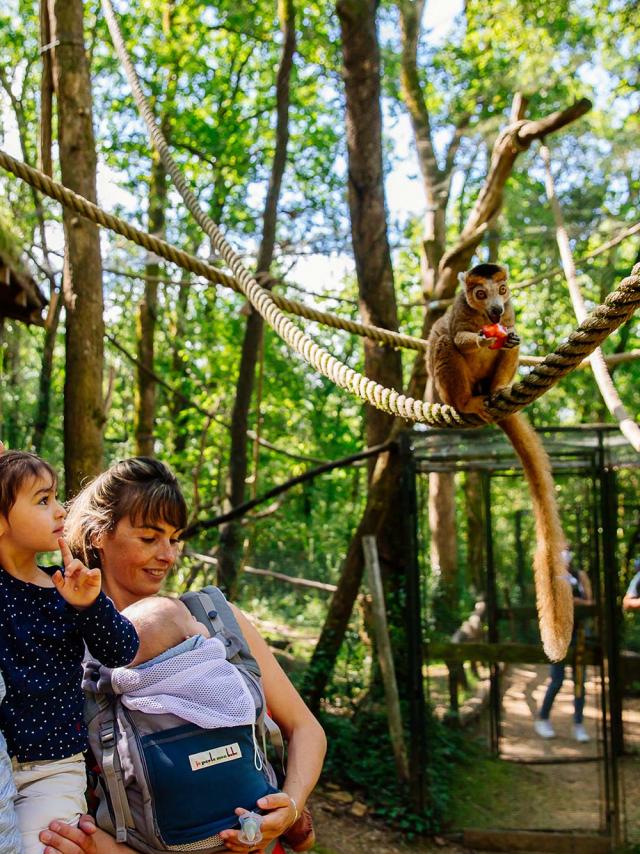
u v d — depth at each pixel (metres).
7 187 8.70
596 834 7.09
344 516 14.68
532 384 2.32
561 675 8.45
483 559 9.77
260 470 16.14
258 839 2.14
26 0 13.89
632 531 9.60
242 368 10.36
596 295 13.76
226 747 2.20
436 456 7.67
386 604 8.53
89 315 6.23
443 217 10.54
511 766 8.02
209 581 11.65
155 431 16.89
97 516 2.45
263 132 17.95
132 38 16.50
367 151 8.96
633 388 13.91
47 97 6.54
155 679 2.22
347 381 3.10
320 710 8.32
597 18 9.12
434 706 8.20
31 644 2.14
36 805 2.08
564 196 8.56
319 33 15.05
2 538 2.20
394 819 7.36
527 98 8.08
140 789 2.17
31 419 9.23
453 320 3.24
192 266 4.77
